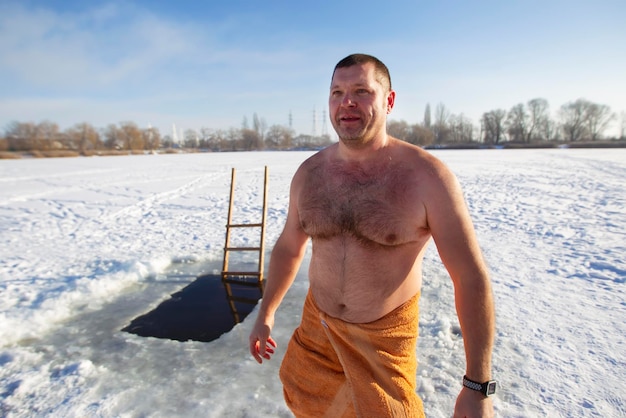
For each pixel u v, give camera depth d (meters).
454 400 2.48
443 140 86.31
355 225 1.47
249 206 11.09
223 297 4.57
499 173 19.17
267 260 5.88
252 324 3.79
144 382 2.86
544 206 9.92
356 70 1.41
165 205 11.56
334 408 1.59
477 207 10.08
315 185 1.63
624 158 30.59
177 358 3.18
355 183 1.50
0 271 5.57
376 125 1.43
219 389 2.74
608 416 2.30
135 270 5.26
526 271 5.02
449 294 4.21
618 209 9.16
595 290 4.29
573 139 80.44
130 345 3.43
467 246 1.30
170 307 4.30
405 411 1.42
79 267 5.66
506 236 6.99
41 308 4.10
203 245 6.82
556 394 2.52
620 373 2.73
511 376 2.73
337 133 1.47
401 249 1.45
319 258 1.63
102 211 10.73
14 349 3.37
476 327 1.26
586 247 6.05
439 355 3.01
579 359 2.92
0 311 4.07
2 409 2.60
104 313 4.14
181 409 2.54
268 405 2.54
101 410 2.56
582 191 12.41
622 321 3.52
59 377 2.94
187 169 25.84
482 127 83.75
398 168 1.42
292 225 1.88
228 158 42.16
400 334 1.50
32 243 7.35
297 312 3.93
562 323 3.52
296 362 1.72
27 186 16.78
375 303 1.50
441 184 1.33
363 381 1.47
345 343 1.56
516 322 3.56
